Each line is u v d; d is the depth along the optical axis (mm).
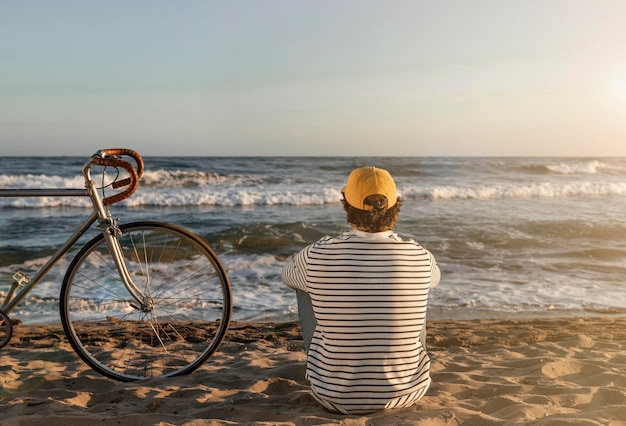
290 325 5637
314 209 19219
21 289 3070
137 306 3320
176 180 25266
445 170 36688
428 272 2467
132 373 3500
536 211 18562
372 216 2383
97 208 3061
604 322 5988
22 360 3773
